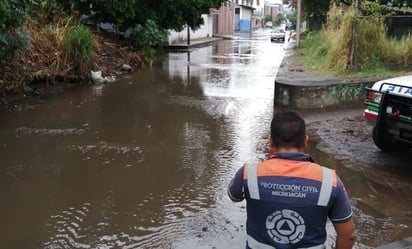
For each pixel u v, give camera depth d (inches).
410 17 502.3
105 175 229.3
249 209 81.0
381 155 254.1
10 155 258.7
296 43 911.0
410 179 219.1
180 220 179.2
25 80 442.6
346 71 452.1
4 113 359.3
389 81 228.4
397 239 162.4
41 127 320.2
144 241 162.9
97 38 651.5
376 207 189.3
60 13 573.9
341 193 77.7
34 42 483.5
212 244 159.6
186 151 269.6
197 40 1469.0
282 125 82.9
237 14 2623.0
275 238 77.9
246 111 383.9
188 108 394.3
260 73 648.4
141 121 344.5
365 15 476.1
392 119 216.8
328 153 258.8
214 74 630.5
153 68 692.7
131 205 193.9
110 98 436.1
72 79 505.4
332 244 158.1
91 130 314.8
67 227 174.2
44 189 211.3
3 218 181.3
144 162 249.1
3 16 332.8
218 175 229.5
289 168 78.9
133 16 695.1
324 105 374.9
